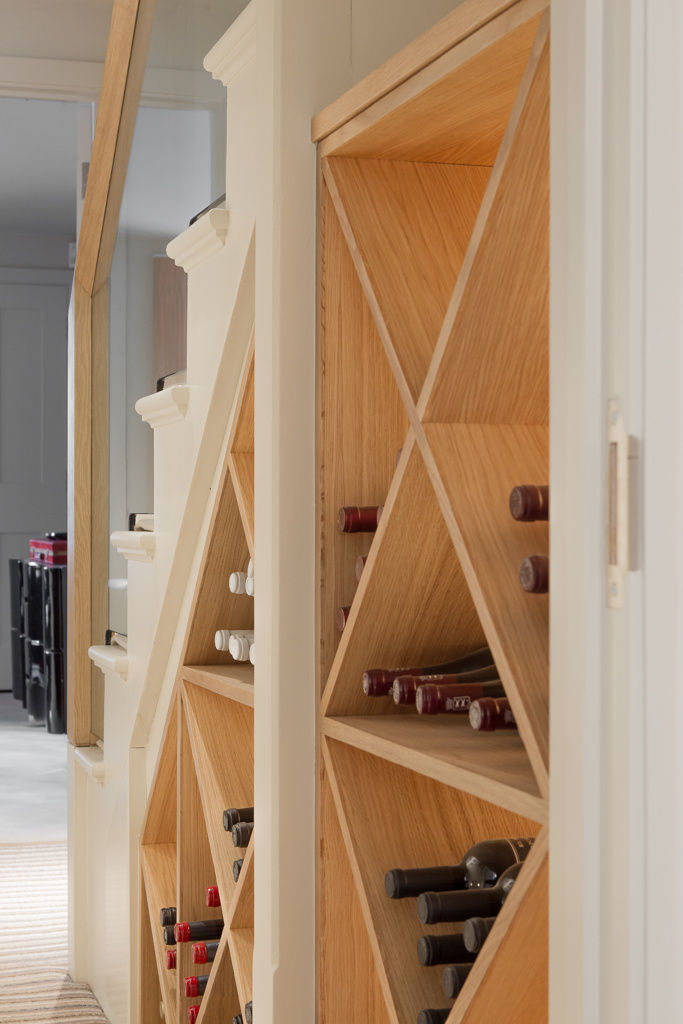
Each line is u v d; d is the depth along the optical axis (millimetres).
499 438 1018
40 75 3482
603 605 703
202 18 1854
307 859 1251
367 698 1219
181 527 1857
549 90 802
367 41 1270
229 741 1851
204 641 1863
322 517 1242
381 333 1118
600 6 703
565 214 739
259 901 1311
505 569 914
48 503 7523
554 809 748
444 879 1094
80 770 2797
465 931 931
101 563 2740
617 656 688
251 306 1605
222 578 1764
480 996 899
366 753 1222
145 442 2246
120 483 2510
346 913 1243
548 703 828
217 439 1749
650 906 672
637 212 681
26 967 2885
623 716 683
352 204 1195
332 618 1245
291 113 1246
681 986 673
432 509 1078
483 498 961
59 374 7574
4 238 7539
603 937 697
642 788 676
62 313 7602
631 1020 671
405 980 1082
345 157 1229
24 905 3393
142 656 2164
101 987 2596
